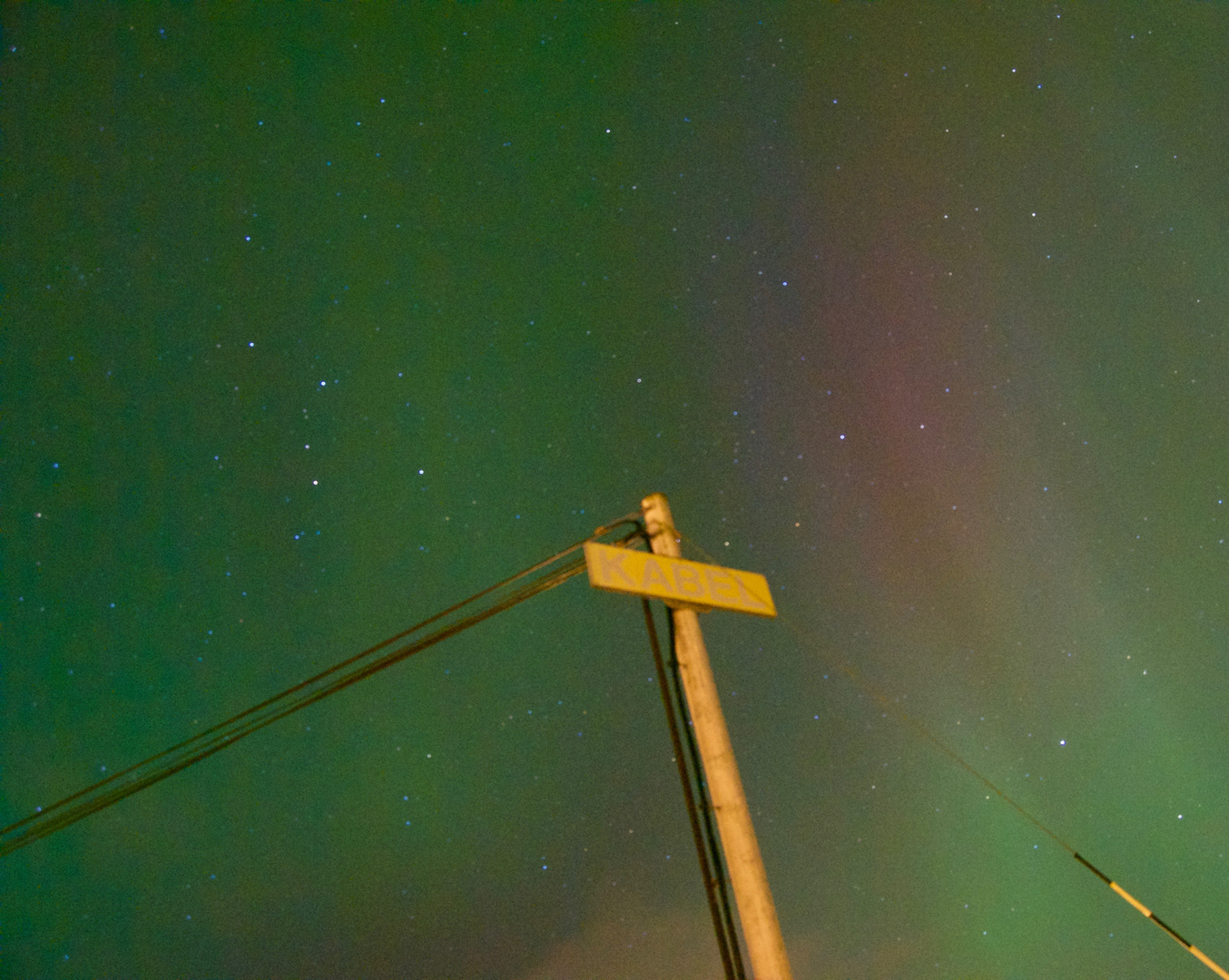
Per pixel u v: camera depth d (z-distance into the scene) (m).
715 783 4.03
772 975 3.61
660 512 4.82
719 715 4.19
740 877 3.83
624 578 4.18
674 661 4.38
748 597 4.70
